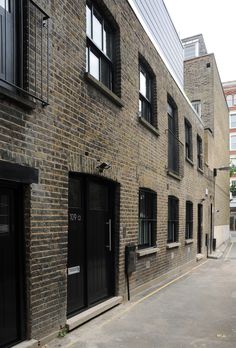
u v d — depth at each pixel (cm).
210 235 2231
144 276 977
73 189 662
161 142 1153
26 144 501
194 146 1731
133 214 891
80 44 653
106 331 612
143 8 1177
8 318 489
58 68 584
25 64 512
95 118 704
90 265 709
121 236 820
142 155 969
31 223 512
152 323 669
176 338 589
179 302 844
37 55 532
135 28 938
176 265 1325
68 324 591
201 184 1914
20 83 505
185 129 1616
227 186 3666
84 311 669
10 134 471
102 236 770
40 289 528
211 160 2384
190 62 2594
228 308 797
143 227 1026
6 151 463
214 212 2484
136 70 939
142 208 1016
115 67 837
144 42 1006
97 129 712
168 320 692
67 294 629
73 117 625
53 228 559
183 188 1459
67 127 605
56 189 569
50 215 553
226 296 923
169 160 1277
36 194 523
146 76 1084
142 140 972
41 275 530
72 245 651
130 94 891
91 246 717
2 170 454
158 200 1115
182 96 1465
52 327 555
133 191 895
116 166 798
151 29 1271
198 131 1844
